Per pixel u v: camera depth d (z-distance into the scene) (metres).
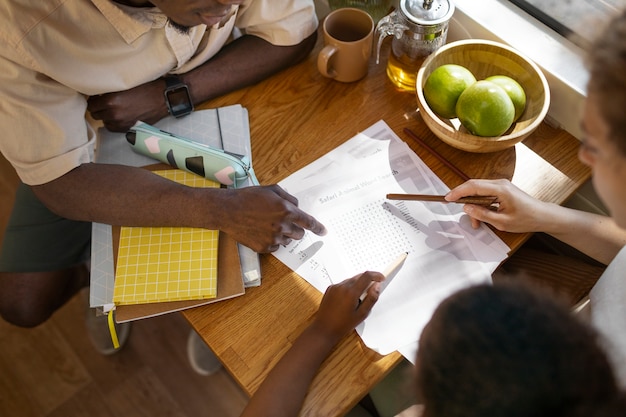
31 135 0.89
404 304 0.83
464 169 0.95
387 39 1.12
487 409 0.42
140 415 1.41
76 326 1.51
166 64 1.02
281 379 0.76
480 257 0.86
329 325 0.79
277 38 1.08
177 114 1.03
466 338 0.42
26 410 1.42
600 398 0.42
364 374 0.78
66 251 1.18
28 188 1.19
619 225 0.61
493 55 0.97
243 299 0.85
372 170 0.96
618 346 0.75
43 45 0.86
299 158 0.98
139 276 0.85
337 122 1.02
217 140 1.00
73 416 1.42
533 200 0.87
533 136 0.98
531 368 0.41
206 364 1.45
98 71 0.95
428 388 0.45
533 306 0.44
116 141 1.02
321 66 1.01
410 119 1.01
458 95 0.90
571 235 0.88
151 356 1.48
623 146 0.50
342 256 0.87
